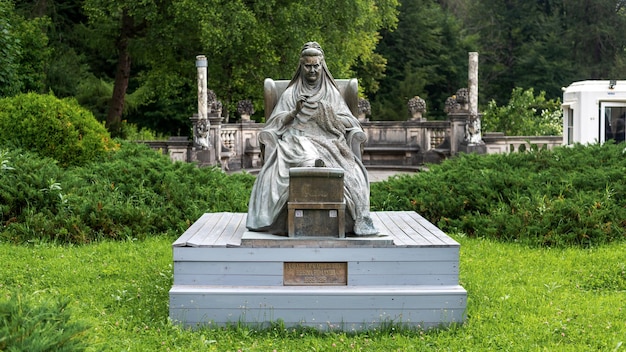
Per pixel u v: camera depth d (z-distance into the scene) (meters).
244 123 22.53
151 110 34.56
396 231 6.84
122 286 7.16
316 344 5.67
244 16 23.64
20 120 11.45
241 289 6.04
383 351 5.59
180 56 27.27
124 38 26.66
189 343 5.70
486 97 45.47
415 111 23.00
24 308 4.42
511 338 5.82
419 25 43.94
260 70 26.39
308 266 6.15
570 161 11.46
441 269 6.14
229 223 7.38
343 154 6.75
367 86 41.34
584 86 18.19
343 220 6.15
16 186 9.60
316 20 25.06
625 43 44.84
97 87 29.69
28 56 18.78
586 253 8.68
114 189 10.34
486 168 11.53
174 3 23.55
